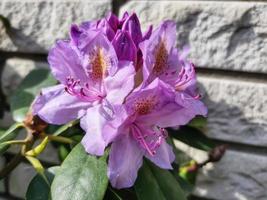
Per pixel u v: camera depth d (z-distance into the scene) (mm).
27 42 311
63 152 282
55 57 209
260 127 270
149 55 195
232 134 276
